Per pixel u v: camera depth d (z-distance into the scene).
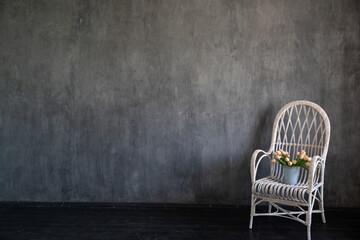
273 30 3.38
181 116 3.52
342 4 3.31
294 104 3.23
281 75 3.40
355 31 3.31
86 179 3.62
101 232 2.95
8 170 3.66
